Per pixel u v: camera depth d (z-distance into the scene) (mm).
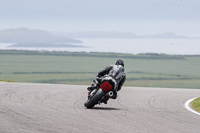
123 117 34594
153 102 49250
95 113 36375
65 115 34156
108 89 40594
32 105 40156
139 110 40406
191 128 30016
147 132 27672
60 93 54719
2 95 48594
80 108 39812
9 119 30531
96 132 26812
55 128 27625
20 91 54781
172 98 55500
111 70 42250
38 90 57469
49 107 39281
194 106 46375
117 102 47750
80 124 29766
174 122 32812
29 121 30062
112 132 27078
